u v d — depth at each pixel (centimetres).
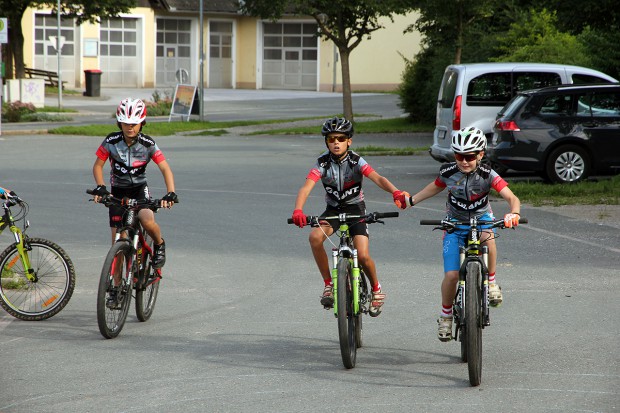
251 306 1556
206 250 2055
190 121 6638
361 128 6000
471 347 1080
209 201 2811
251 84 11819
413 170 3653
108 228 2344
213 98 9756
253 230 2312
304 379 1138
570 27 3731
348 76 6444
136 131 1427
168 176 1455
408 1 5794
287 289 1681
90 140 5222
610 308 1504
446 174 1202
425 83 6247
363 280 1287
